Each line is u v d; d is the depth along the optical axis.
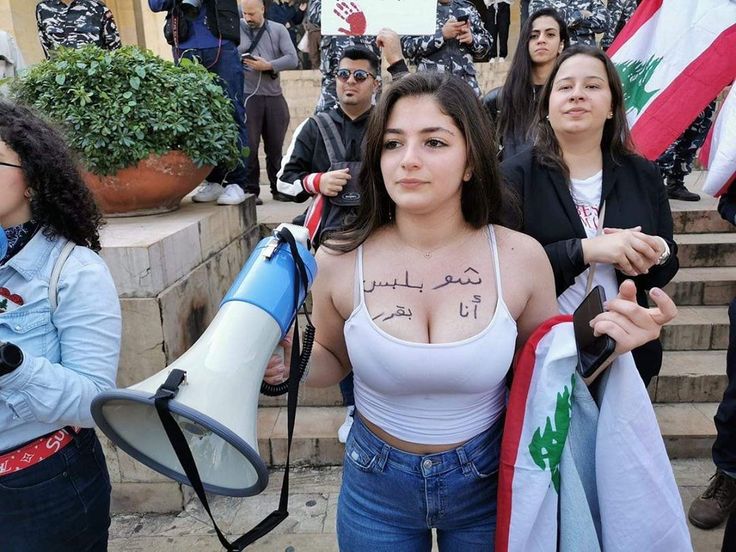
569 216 1.82
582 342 1.20
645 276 1.83
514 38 9.19
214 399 0.96
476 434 1.32
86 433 1.45
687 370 3.20
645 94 2.56
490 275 1.27
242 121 3.83
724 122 2.21
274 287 1.11
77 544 1.45
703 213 4.22
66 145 1.47
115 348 1.38
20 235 1.36
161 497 2.60
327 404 3.17
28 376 1.18
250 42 4.95
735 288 3.71
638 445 1.21
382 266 1.31
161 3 3.62
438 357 1.19
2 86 2.98
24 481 1.34
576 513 1.21
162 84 2.74
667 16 2.50
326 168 2.84
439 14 3.91
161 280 2.37
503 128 2.76
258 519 2.57
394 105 1.23
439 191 1.20
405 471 1.31
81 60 2.68
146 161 2.70
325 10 2.93
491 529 1.37
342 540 1.44
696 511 2.43
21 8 6.89
